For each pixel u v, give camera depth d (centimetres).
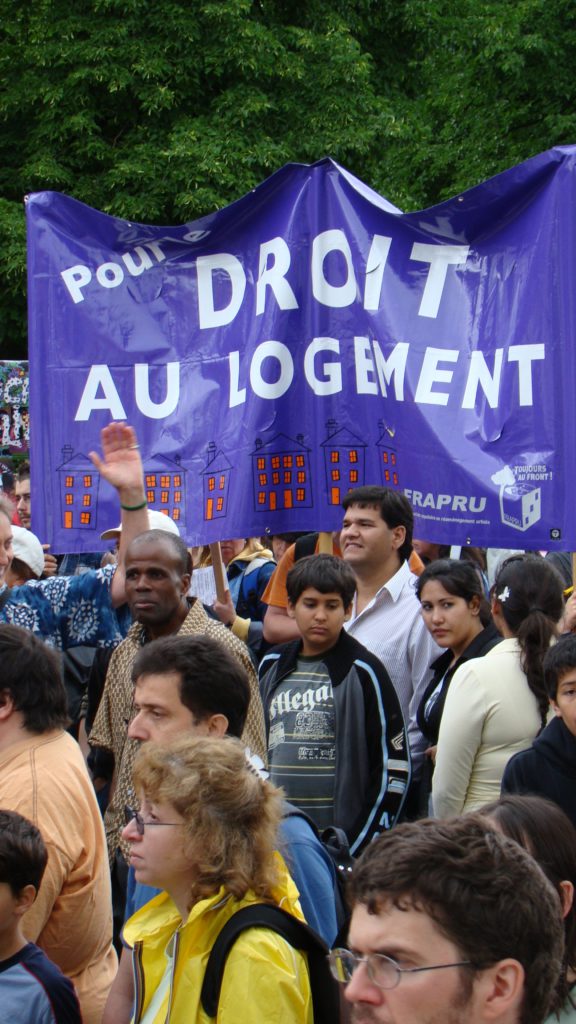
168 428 553
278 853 254
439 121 1988
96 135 1909
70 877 315
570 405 504
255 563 699
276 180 547
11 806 311
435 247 533
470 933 159
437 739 475
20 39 1969
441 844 165
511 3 1802
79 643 493
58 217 562
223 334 555
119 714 420
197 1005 232
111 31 1861
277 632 574
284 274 541
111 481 480
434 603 478
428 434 521
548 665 343
